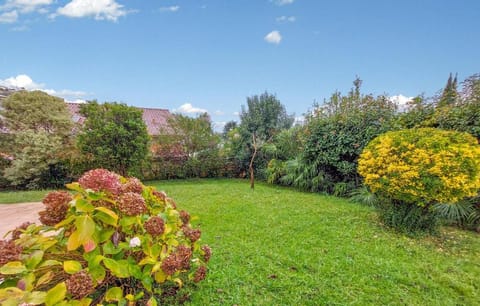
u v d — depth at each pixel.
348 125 7.05
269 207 5.44
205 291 2.29
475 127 4.44
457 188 3.33
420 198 3.65
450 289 2.42
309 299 2.22
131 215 1.65
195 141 11.58
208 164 11.76
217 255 3.06
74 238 1.46
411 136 3.84
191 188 8.26
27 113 8.86
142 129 8.94
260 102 15.65
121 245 1.64
